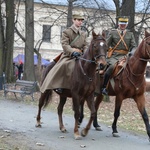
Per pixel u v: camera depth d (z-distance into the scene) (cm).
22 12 3912
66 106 1680
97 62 834
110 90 973
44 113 1367
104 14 2195
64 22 2884
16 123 1109
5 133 946
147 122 911
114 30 1018
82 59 884
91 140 908
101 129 1066
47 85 945
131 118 1420
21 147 803
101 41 841
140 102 920
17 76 3525
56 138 912
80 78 877
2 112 1341
